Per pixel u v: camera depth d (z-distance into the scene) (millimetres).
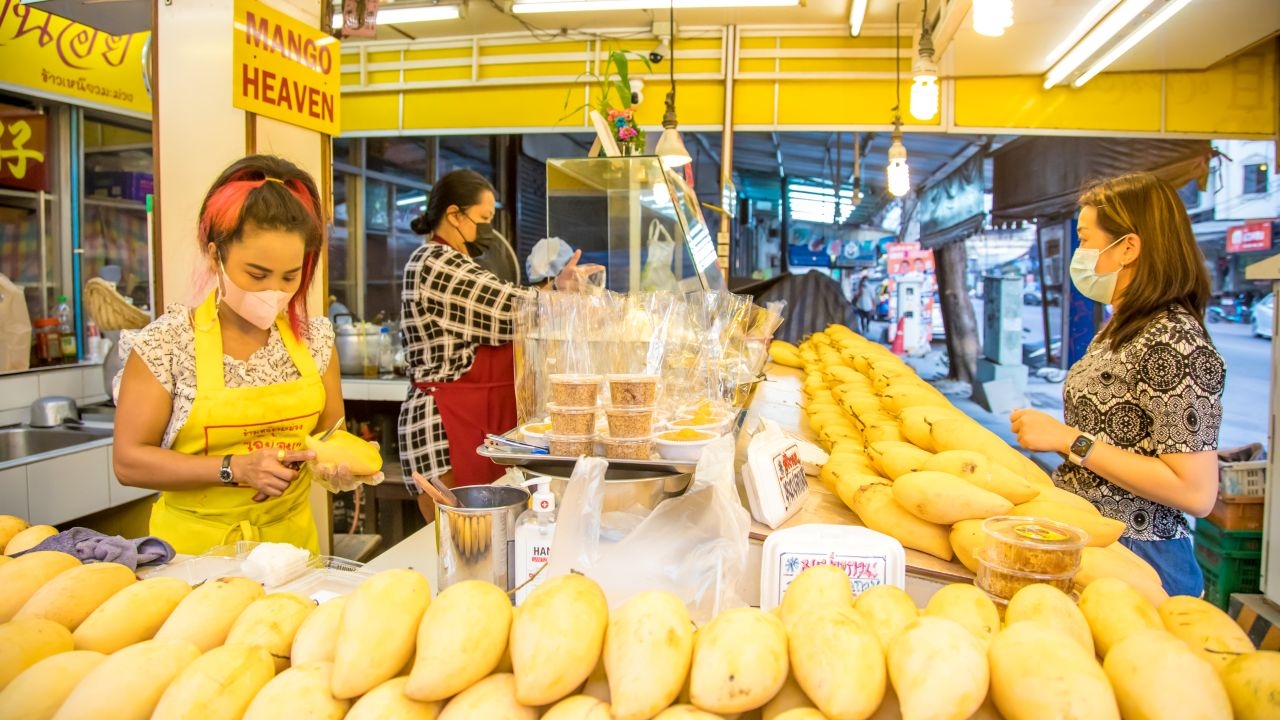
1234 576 3434
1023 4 3559
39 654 747
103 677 695
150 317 3822
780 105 5098
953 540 1086
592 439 1253
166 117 2199
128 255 4121
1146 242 1642
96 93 3781
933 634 634
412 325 2477
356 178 5785
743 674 629
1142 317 1646
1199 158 4707
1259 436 4633
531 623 667
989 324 5320
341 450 1377
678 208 2248
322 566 1254
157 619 841
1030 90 4863
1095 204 1753
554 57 5309
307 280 1669
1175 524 1640
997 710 631
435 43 5438
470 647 669
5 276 3484
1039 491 1140
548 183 2420
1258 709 578
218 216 1412
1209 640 690
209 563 1250
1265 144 4621
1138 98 4758
